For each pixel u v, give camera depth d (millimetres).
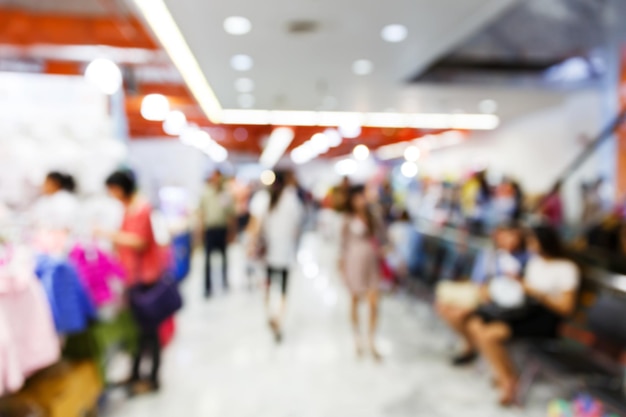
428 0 4730
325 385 4051
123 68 8117
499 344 3668
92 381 3383
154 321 3814
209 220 7188
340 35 5867
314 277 8812
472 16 5148
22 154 4738
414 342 5129
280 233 5309
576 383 3049
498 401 3682
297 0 4762
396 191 16016
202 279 8633
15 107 4934
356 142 21141
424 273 6113
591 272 3797
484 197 8820
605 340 3527
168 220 8281
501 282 3916
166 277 4020
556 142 11633
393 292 7133
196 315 6250
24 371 2629
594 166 9984
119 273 3645
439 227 6770
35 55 7488
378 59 6973
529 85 9281
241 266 9992
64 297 3008
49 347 2746
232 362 4594
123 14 5871
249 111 12250
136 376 3986
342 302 6918
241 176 29125
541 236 3736
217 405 3699
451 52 8625
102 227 4070
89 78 4039
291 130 17219
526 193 12031
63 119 4977
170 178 11320
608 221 5406
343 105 11242
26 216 3900
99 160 4996
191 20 5285
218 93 9742
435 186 13289
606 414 2830
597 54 8930
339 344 5098
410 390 3936
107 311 3555
